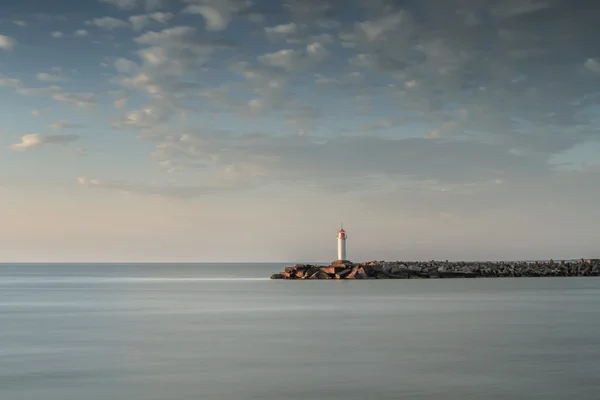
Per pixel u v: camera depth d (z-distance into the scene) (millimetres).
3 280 148125
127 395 20875
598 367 25734
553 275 147250
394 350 30359
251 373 24531
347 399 20281
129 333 37812
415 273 135625
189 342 33531
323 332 37812
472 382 22812
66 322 44656
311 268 137750
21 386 22328
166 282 130000
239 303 63719
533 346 31641
